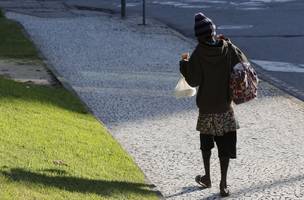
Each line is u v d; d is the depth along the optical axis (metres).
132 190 14.38
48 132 17.41
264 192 14.98
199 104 14.51
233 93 14.21
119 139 18.81
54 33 39.59
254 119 21.39
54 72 27.28
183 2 58.38
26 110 19.33
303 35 40.44
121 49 34.34
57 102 21.52
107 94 24.22
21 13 50.38
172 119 21.14
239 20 46.91
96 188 13.89
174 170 16.34
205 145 14.84
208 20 14.12
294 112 22.44
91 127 19.23
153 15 49.81
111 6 56.75
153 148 18.06
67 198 12.84
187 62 14.33
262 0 59.06
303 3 56.72
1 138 15.80
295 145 18.61
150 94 24.44
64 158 15.43
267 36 40.12
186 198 14.55
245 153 17.78
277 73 29.92
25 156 14.84
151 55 32.81
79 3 59.44
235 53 14.30
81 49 34.06
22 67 28.06
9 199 12.01
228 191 14.73
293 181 15.69
